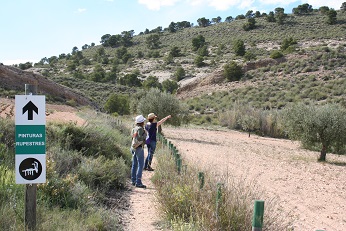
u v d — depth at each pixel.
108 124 19.20
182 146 21.27
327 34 97.56
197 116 47.84
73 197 6.66
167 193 7.24
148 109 28.11
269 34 115.69
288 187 11.24
